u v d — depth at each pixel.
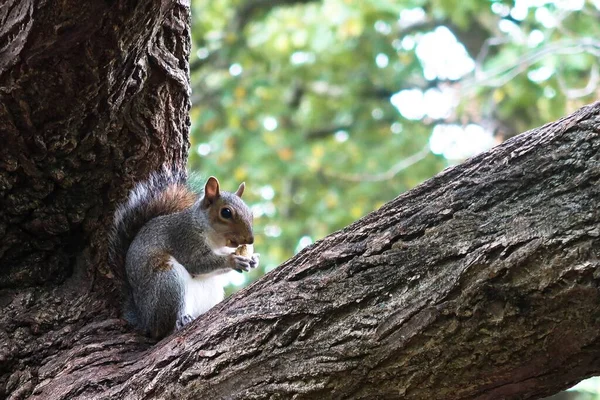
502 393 5.41
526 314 5.14
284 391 5.72
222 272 8.09
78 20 6.36
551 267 5.09
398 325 5.50
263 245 19.20
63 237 7.71
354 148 21.20
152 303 7.46
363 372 5.55
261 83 20.38
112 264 7.75
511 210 5.40
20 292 7.53
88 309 7.51
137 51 6.80
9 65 6.76
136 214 7.94
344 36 19.39
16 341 7.19
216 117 20.67
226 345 6.01
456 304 5.33
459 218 5.56
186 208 8.24
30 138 7.20
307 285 5.91
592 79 14.95
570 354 5.11
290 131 22.03
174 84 7.66
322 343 5.71
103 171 7.66
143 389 6.23
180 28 7.60
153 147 7.78
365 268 5.77
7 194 7.41
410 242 5.68
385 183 20.44
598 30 17.59
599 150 5.24
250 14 21.33
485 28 21.44
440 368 5.39
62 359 7.02
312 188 21.52
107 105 7.17
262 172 19.39
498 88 17.34
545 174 5.37
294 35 20.20
